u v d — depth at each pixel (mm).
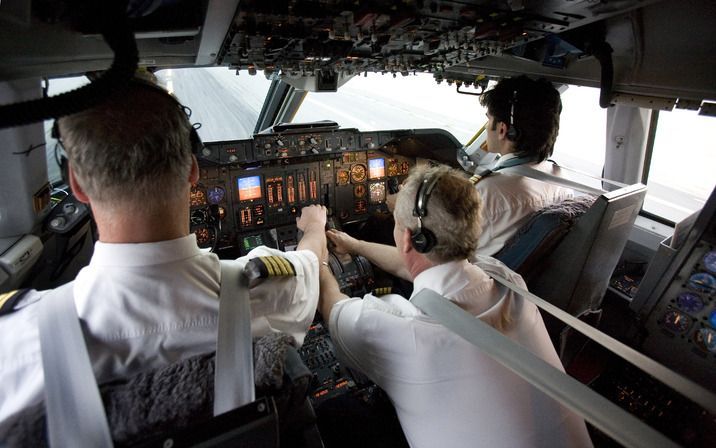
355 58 1884
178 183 710
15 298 706
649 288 2078
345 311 1218
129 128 623
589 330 948
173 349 719
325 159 3082
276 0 1052
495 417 958
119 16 523
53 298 685
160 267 707
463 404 978
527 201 1964
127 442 604
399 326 1044
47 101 454
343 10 1174
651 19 1721
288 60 1769
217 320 754
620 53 1924
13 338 644
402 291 2775
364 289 2711
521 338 1133
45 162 1818
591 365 2123
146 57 1570
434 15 1331
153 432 615
